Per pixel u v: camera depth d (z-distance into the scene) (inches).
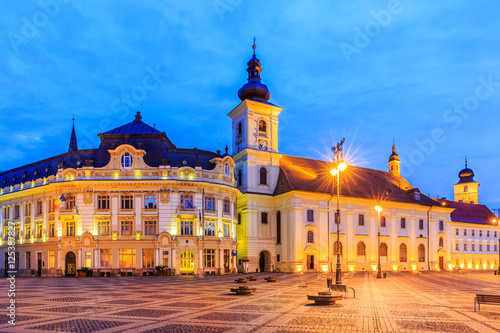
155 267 2277.3
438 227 3666.3
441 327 655.1
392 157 4128.9
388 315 772.6
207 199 2461.9
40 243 2476.6
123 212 2337.6
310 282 1723.7
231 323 674.2
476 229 4362.7
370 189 3388.3
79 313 786.2
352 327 646.5
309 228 2901.1
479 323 695.7
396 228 3380.9
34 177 2672.2
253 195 2950.3
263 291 1264.8
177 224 2348.7
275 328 633.0
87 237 2295.8
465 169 5349.4
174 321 692.7
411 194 3607.3
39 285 1582.2
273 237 3002.0
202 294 1158.3
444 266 3666.3
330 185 3144.7
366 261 3159.5
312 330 619.8
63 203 2369.6
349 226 3110.2
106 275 2274.9
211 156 2620.6
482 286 1577.3
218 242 2449.6
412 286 1547.7
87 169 2362.2
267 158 3078.2
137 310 824.9
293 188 2861.7
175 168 2400.3
